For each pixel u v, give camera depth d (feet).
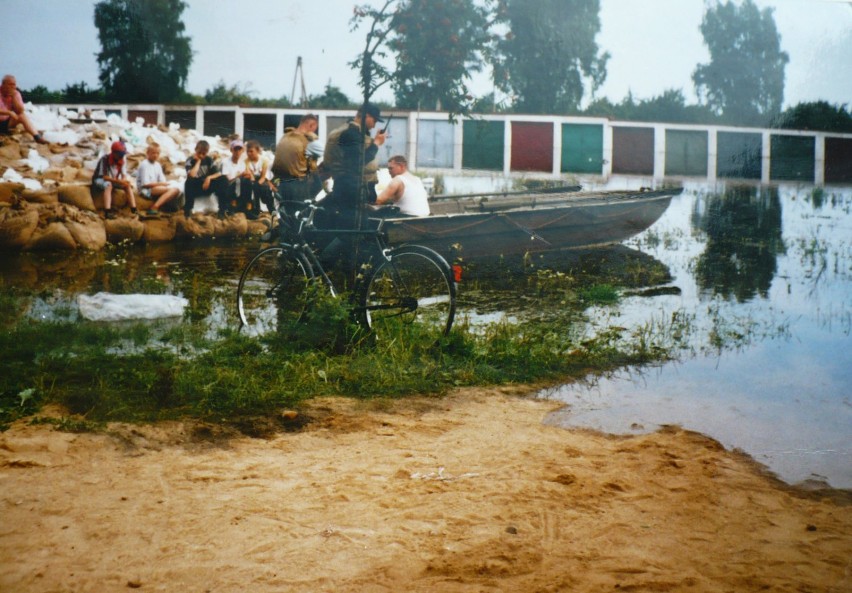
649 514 11.75
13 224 34.63
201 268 32.53
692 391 17.95
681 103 42.39
